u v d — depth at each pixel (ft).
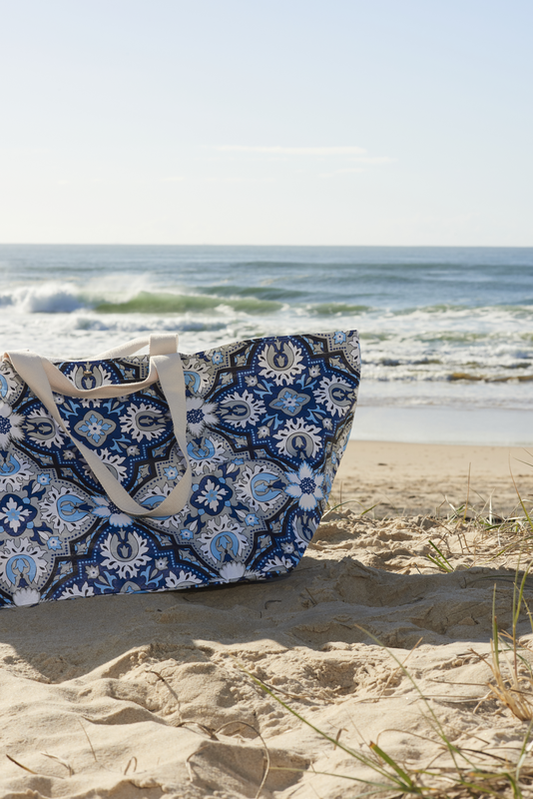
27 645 6.77
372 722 5.17
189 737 4.96
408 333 51.98
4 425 8.18
